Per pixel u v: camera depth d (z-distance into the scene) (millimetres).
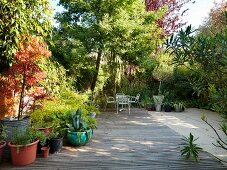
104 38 8445
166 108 9938
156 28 9930
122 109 10148
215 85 2750
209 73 2668
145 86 11805
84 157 4414
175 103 10141
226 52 2412
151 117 8602
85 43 8523
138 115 9008
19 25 4547
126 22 8312
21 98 4852
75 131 5094
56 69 7688
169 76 10812
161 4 12875
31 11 4609
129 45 8906
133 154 4582
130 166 3988
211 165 4027
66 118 5535
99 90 10516
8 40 4617
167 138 5742
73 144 5043
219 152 4707
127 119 8195
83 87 9758
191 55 2643
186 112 9758
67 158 4348
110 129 6676
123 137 5828
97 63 9547
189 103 11016
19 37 4656
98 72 10008
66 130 5172
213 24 9844
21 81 5066
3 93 5059
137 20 8883
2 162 4082
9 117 4848
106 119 8172
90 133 5262
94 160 4262
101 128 6793
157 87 11844
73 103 7172
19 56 4523
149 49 9344
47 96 5508
